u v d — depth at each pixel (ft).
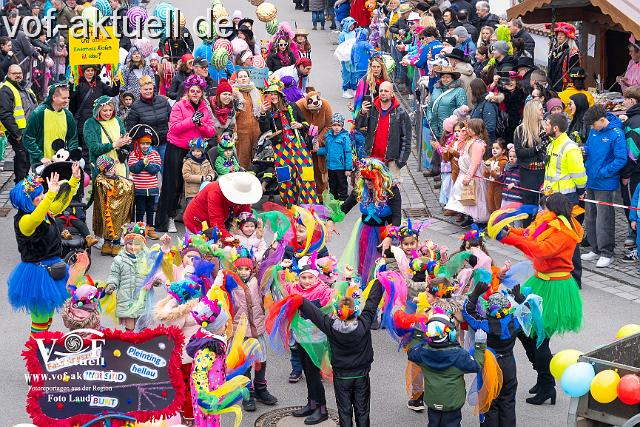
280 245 34.91
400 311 31.65
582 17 60.59
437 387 29.48
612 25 59.47
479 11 74.08
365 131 50.52
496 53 56.39
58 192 36.24
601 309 41.34
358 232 40.40
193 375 27.84
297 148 50.80
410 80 76.95
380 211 39.58
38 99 71.15
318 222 36.96
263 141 52.34
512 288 32.78
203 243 34.81
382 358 37.63
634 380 27.12
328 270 33.40
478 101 53.26
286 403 34.12
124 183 47.62
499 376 30.27
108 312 36.40
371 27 86.84
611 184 45.62
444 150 51.78
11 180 60.08
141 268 36.29
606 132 45.47
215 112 50.98
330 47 97.76
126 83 61.31
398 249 34.96
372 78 51.80
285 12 115.75
